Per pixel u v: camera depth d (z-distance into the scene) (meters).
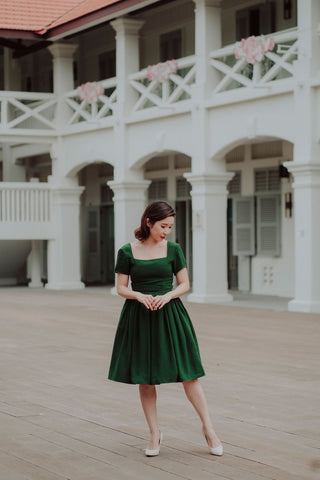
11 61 23.73
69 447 5.84
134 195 19.31
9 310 16.14
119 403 7.34
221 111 16.48
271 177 18.95
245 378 8.52
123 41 19.11
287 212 18.55
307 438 6.05
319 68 14.47
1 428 6.42
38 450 5.76
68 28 19.64
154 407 5.69
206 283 17.14
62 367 9.32
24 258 23.30
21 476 5.16
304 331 12.28
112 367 5.68
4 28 20.09
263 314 14.69
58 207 21.88
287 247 18.58
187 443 5.93
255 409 7.04
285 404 7.24
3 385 8.24
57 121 21.62
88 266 25.08
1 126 21.20
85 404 7.31
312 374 8.76
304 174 14.49
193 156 17.16
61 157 21.73
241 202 19.61
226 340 11.38
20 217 21.84
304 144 14.55
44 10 21.16
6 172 24.72
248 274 19.59
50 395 7.72
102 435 6.18
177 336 5.59
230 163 19.97
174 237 21.94
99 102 21.66
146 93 18.34
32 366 9.39
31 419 6.72
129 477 5.14
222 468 5.30
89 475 5.18
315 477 5.10
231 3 18.73
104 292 20.80
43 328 13.10
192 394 5.65
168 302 5.64
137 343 5.58
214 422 6.55
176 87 18.41
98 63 23.16
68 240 21.91
